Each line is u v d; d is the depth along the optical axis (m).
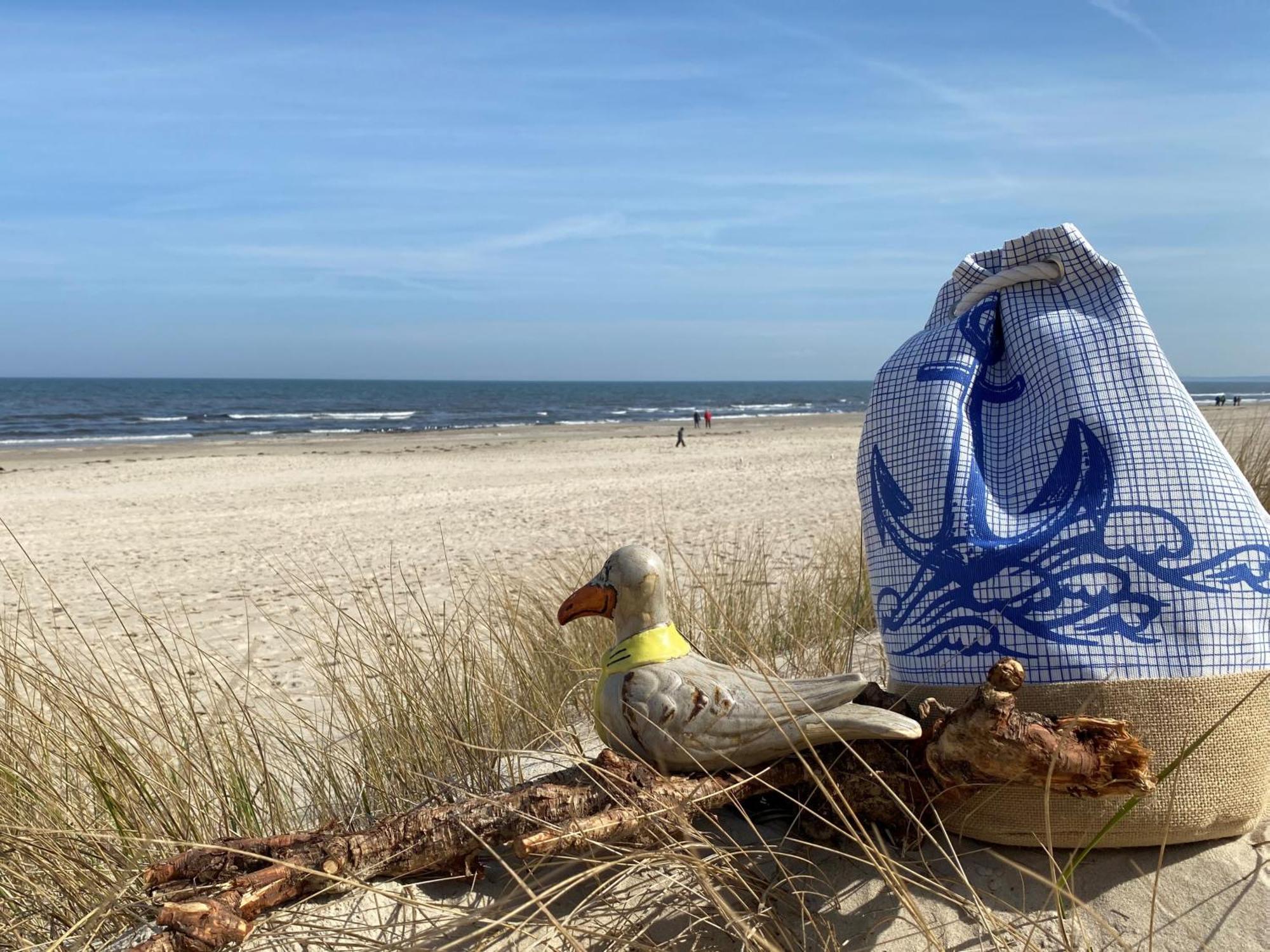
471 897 2.13
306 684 4.64
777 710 2.12
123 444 34.78
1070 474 2.34
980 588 2.28
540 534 10.95
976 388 2.57
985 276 2.68
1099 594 2.21
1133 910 2.11
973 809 2.24
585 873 1.96
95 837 2.28
